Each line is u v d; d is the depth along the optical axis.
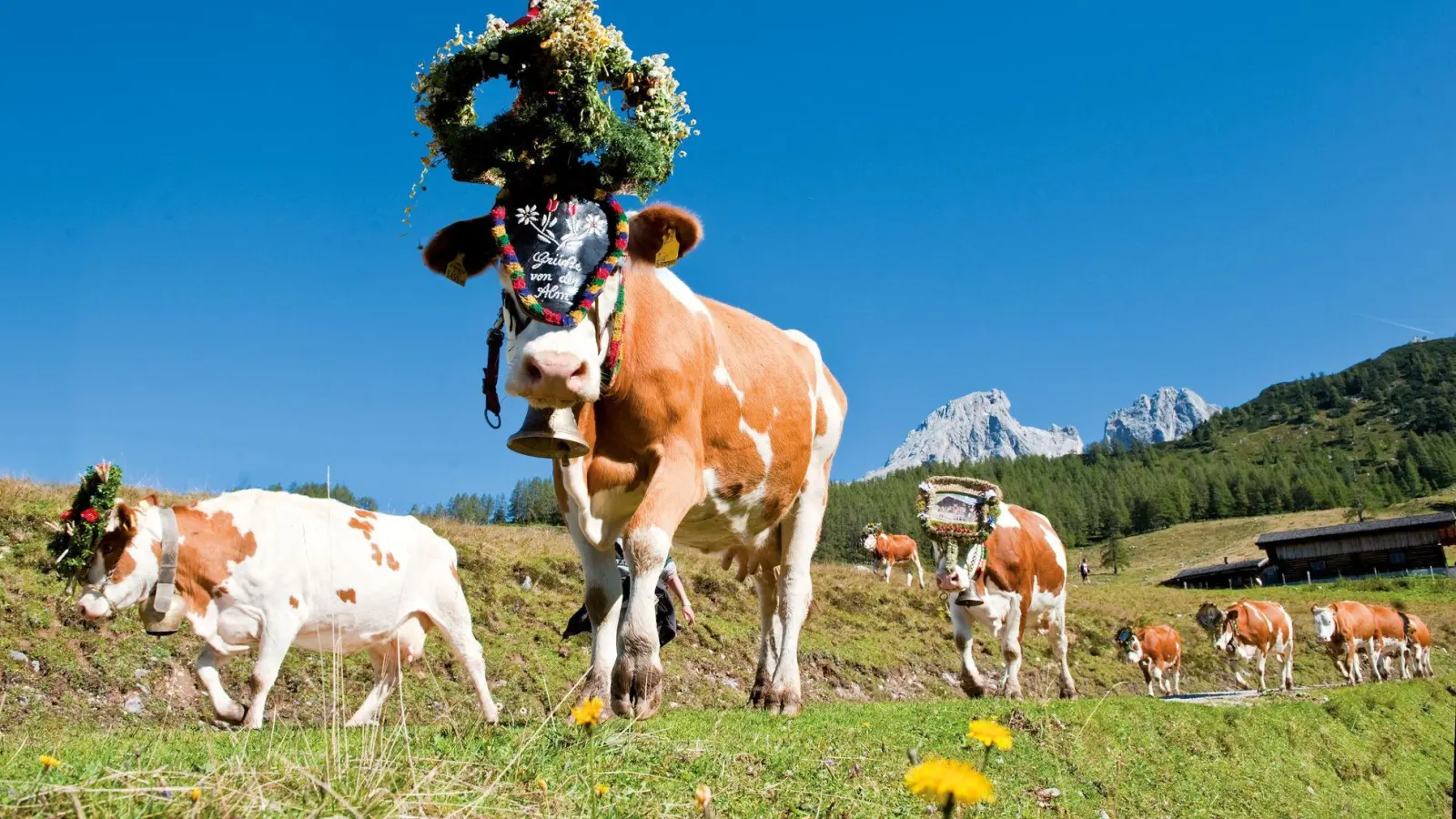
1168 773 8.76
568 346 5.23
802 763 5.39
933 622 23.52
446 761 4.09
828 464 8.50
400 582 8.91
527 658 13.66
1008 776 6.86
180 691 10.77
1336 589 61.00
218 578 8.09
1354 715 13.59
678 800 4.29
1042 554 13.80
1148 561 125.44
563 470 6.00
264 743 5.11
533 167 5.59
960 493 12.84
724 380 6.85
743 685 16.19
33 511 13.13
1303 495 152.50
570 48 5.44
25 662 10.20
